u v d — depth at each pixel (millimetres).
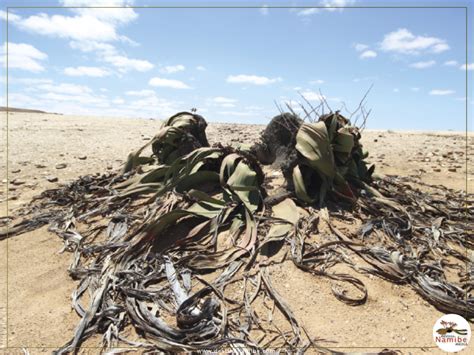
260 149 4531
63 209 3924
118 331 2209
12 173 5242
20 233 3486
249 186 3299
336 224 3219
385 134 10133
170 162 4191
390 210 3459
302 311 2316
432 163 6145
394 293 2510
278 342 2115
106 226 3391
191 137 4203
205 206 3242
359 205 3463
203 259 2711
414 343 2113
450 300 2379
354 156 3938
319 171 3473
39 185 4785
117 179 4402
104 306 2385
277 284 2518
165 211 3176
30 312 2428
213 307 2262
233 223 3090
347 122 3807
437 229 3287
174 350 2049
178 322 2213
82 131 9273
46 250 3154
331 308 2348
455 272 2803
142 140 8109
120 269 2686
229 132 9516
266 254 2781
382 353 2014
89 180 4570
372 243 3025
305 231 2980
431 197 4152
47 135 8297
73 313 2412
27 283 2719
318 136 3383
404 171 5695
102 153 6562
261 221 3082
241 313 2316
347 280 2566
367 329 2205
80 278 2740
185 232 3074
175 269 2652
